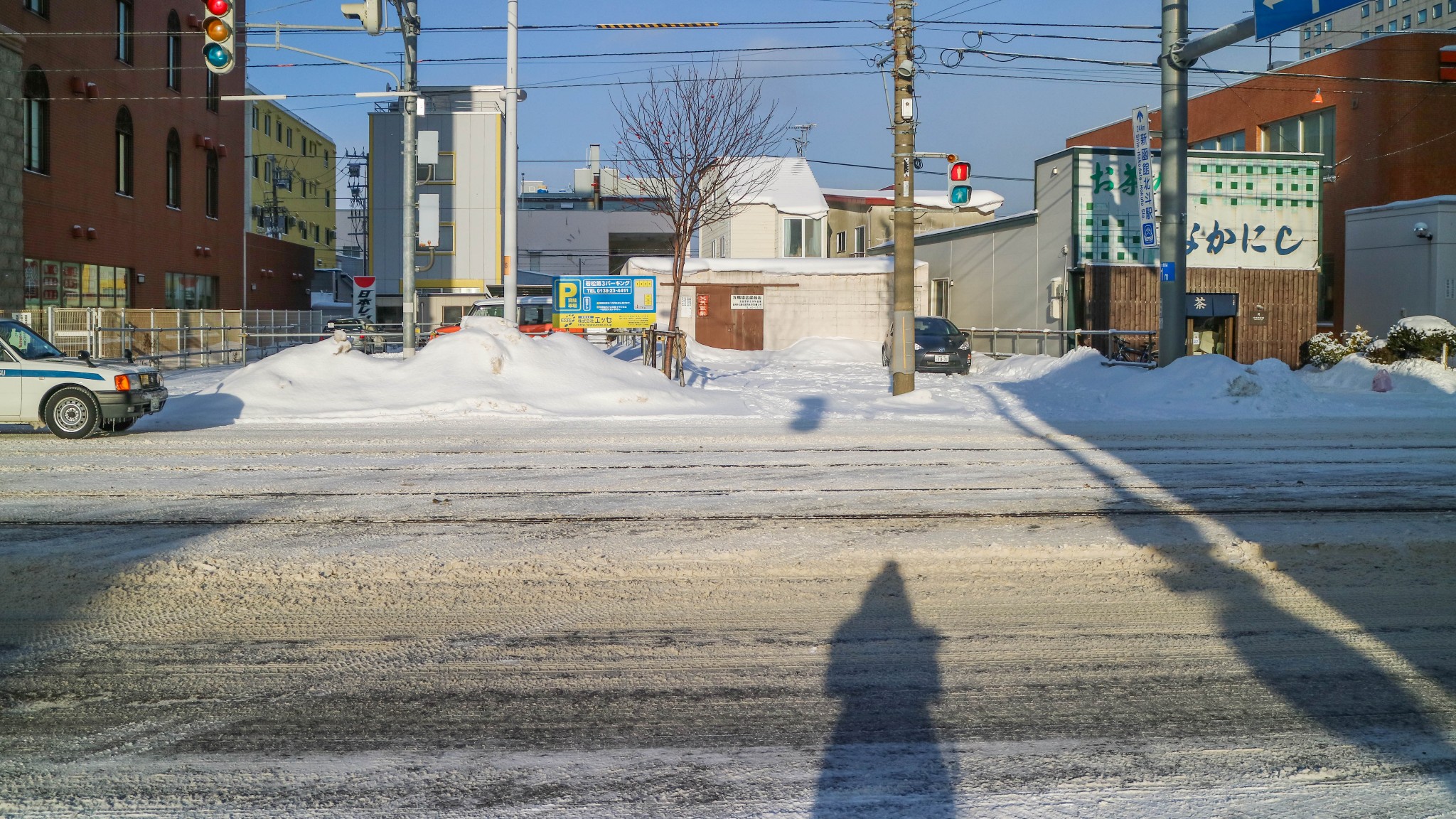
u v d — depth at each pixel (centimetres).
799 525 841
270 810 378
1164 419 1708
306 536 800
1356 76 3175
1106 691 498
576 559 728
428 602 636
